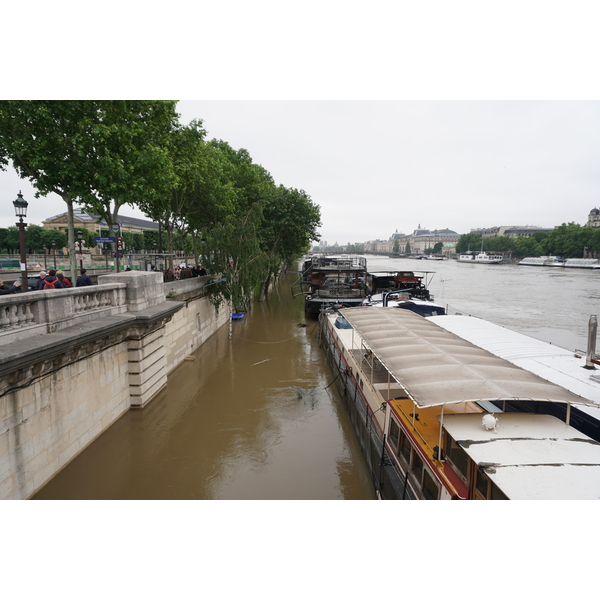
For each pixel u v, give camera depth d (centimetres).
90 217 7269
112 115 1697
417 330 1217
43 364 932
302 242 4619
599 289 5359
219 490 1039
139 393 1450
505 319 3288
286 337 2720
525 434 688
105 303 1295
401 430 897
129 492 1027
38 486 944
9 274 2758
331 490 1053
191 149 2325
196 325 2348
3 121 1575
